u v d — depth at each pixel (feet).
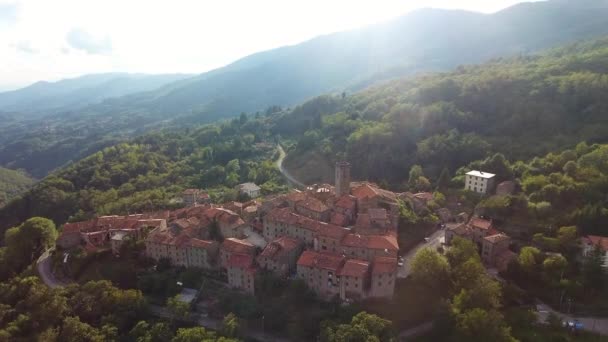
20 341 359.46
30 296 404.77
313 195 558.56
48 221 555.28
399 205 504.84
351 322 338.34
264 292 395.34
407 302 380.58
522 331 362.74
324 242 426.10
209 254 446.19
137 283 436.76
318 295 393.29
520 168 579.89
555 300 393.09
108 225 527.40
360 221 452.76
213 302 403.54
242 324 369.50
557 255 411.95
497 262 438.81
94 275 453.17
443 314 358.84
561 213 464.65
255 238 489.67
